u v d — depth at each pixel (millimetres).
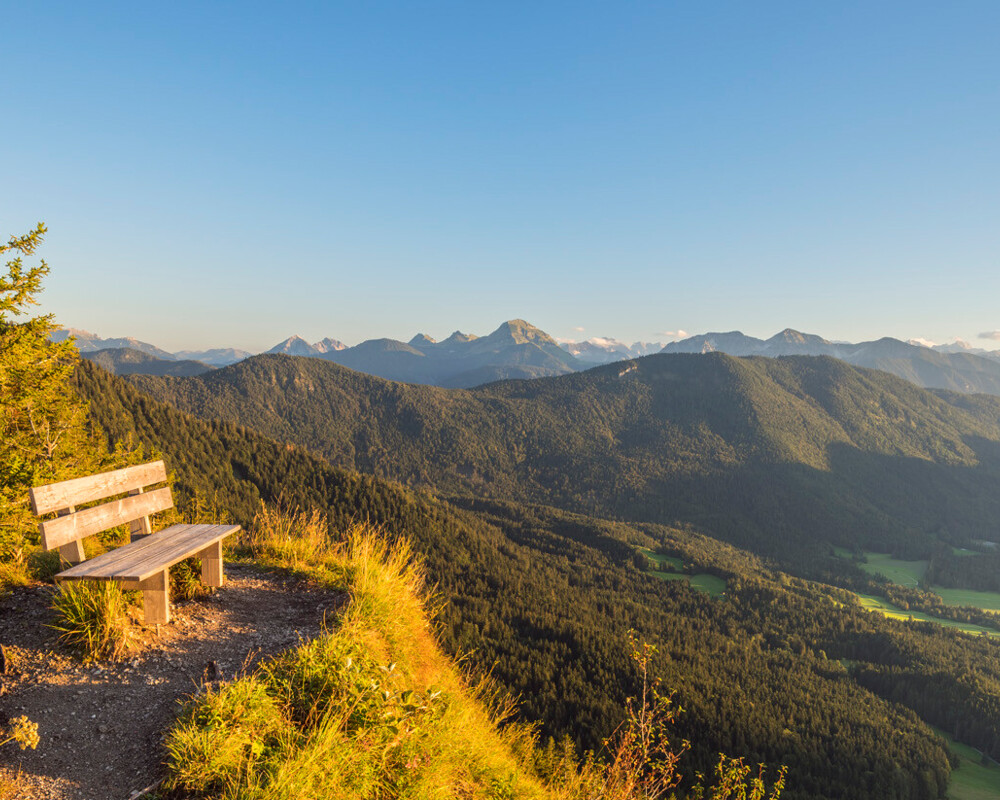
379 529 7996
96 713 3758
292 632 5172
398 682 4691
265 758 3414
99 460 14578
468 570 128000
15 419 12359
